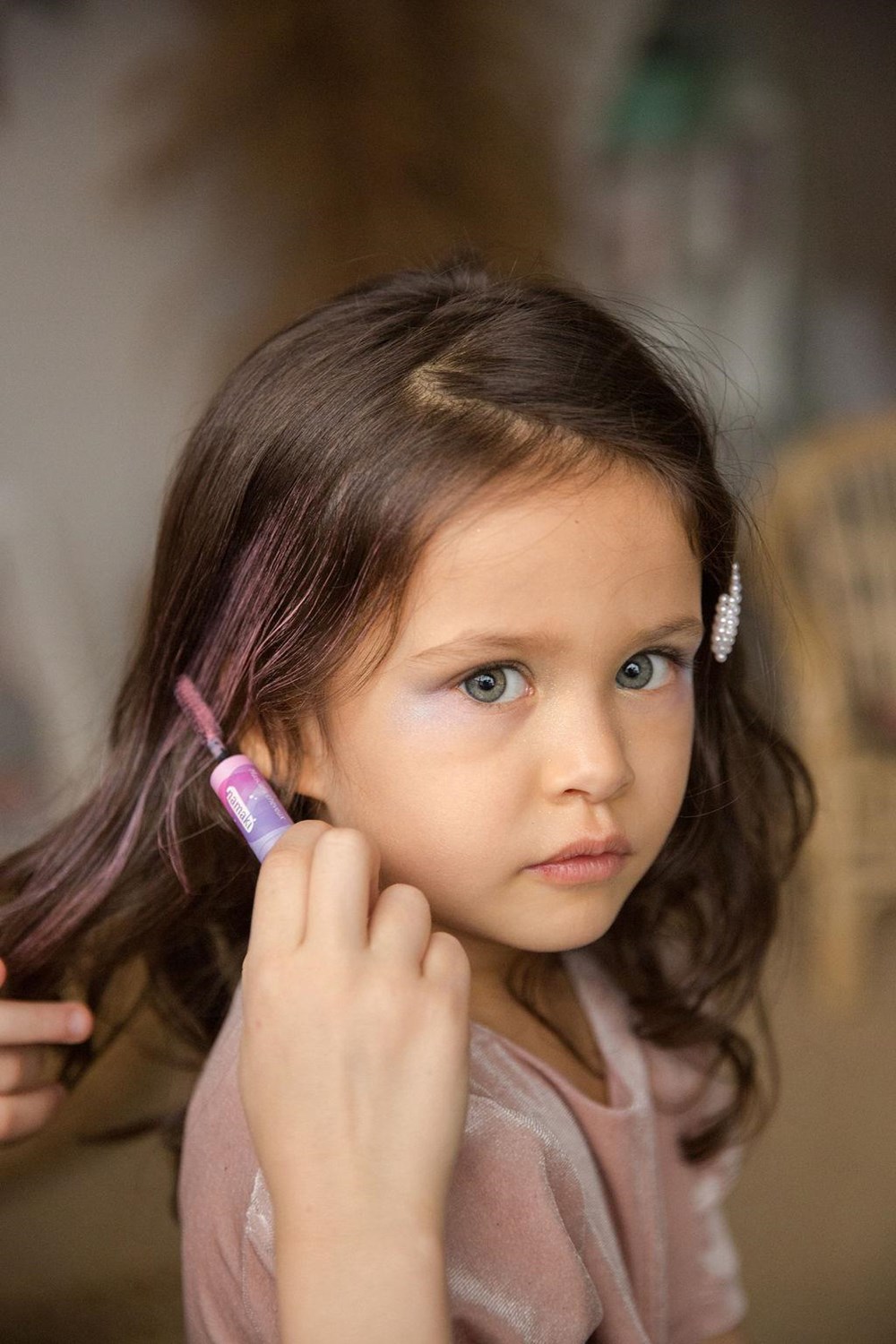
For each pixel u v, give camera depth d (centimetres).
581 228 273
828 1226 171
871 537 221
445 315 74
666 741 71
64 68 222
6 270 223
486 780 66
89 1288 152
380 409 68
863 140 339
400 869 69
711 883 98
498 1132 66
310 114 231
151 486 243
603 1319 72
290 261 236
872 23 332
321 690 70
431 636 65
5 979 88
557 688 66
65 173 225
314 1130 56
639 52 292
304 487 70
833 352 339
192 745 81
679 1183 93
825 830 210
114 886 87
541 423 67
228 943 93
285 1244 55
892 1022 214
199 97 228
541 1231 65
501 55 246
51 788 189
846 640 219
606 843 67
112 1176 173
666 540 69
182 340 240
